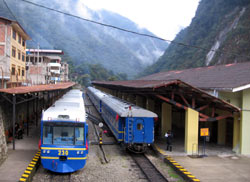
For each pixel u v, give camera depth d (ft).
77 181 32.27
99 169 37.27
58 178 33.27
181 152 47.01
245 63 66.80
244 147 46.91
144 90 51.80
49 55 222.89
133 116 45.65
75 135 34.58
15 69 92.27
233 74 56.70
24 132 61.16
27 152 42.88
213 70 73.72
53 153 33.19
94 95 123.65
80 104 49.93
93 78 346.54
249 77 47.29
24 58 108.78
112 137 61.21
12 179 29.96
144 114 45.98
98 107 100.63
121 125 49.52
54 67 211.00
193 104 46.09
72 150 33.47
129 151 48.85
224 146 53.83
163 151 47.44
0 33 81.30
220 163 40.93
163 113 60.64
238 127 47.98
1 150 36.65
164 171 37.14
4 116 48.42
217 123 59.26
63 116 35.19
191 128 46.03
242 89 43.01
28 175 31.30
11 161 37.24
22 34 100.17
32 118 80.12
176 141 57.82
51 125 34.42
